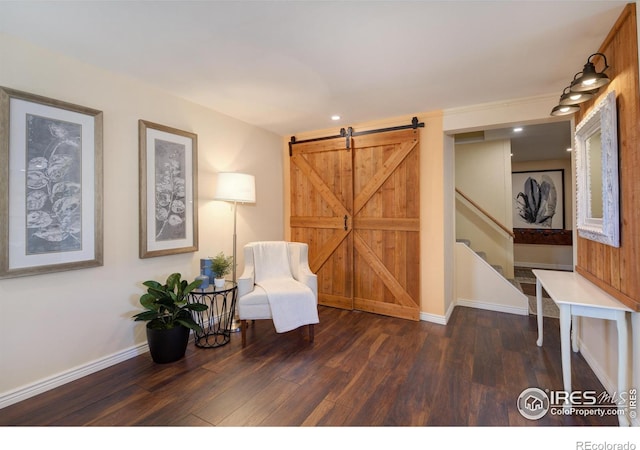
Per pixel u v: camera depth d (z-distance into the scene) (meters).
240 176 3.08
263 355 2.56
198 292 2.67
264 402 1.91
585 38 1.88
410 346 2.72
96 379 2.17
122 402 1.90
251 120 3.59
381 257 3.60
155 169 2.64
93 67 2.25
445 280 3.33
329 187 3.93
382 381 2.15
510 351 2.61
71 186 2.12
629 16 1.59
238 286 2.79
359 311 3.73
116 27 1.79
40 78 1.99
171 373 2.26
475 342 2.79
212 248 3.23
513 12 1.64
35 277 1.98
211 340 2.87
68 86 2.12
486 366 2.35
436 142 3.28
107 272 2.35
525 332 3.03
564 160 6.19
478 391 2.02
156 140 2.65
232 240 3.47
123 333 2.45
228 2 1.56
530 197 6.51
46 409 1.83
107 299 2.35
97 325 2.29
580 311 1.76
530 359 2.46
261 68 2.29
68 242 2.11
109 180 2.35
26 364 1.94
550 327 3.15
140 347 2.57
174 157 2.80
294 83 2.55
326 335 2.98
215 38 1.90
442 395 1.97
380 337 2.93
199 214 3.08
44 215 1.99
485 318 3.45
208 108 3.16
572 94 1.98
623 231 1.72
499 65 2.23
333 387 2.07
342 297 3.84
